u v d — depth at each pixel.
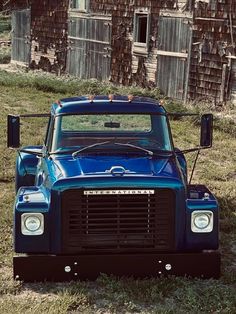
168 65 21.34
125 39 23.41
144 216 6.50
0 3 32.19
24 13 30.05
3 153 12.52
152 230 6.54
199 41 19.95
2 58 33.47
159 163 6.97
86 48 25.70
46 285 6.59
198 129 16.28
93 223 6.49
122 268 6.57
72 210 6.45
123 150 7.20
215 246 6.61
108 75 24.45
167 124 7.45
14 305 6.11
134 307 6.15
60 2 27.19
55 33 27.81
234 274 6.96
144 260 6.55
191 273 6.65
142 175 6.50
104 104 7.45
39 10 28.88
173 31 20.97
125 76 23.59
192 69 20.33
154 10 21.70
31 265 6.53
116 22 23.73
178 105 18.67
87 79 25.12
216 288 6.50
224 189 10.51
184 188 6.55
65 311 5.99
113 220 6.49
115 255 6.53
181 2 20.48
